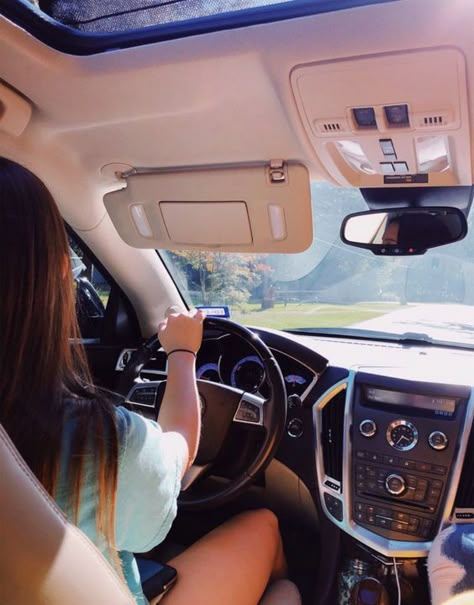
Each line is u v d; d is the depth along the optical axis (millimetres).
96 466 782
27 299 766
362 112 1246
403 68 1094
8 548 646
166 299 2541
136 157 1759
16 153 1678
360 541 1831
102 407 835
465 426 1712
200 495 1789
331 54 1104
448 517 1724
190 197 1834
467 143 1276
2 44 1260
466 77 1082
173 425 1003
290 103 1283
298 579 2010
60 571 685
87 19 1204
